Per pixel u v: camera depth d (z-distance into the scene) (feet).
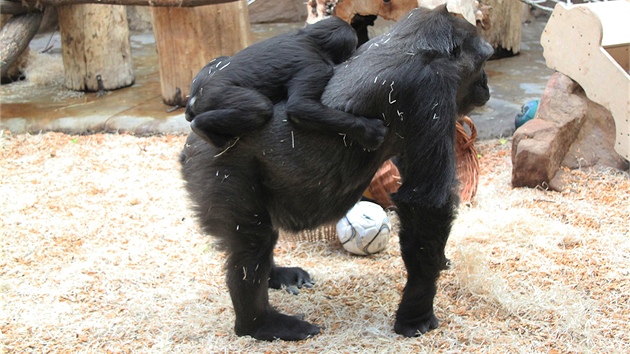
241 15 27.35
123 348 13.70
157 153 24.39
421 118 12.04
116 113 27.73
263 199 12.67
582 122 21.97
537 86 29.58
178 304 15.26
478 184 21.13
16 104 29.32
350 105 12.03
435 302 15.07
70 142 25.63
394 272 16.52
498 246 17.49
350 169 12.57
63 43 30.53
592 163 21.95
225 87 11.74
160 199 20.85
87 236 18.65
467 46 12.85
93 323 14.61
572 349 13.35
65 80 31.22
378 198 19.60
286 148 12.09
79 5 29.50
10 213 20.04
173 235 18.60
